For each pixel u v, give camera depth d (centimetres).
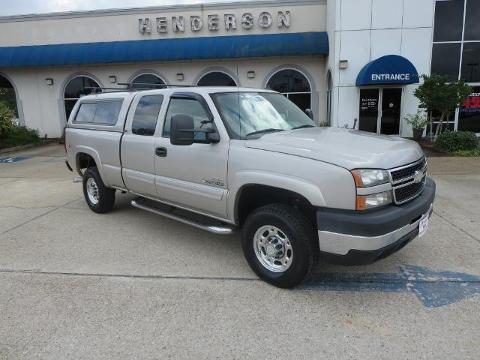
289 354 288
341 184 324
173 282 401
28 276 420
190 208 470
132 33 1795
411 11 1438
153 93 516
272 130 435
